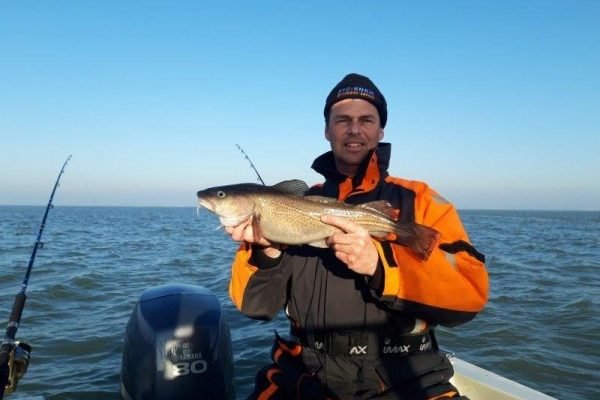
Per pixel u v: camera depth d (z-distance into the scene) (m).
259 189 1.10
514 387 1.26
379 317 0.99
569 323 2.93
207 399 1.28
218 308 1.43
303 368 1.05
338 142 1.15
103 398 1.75
